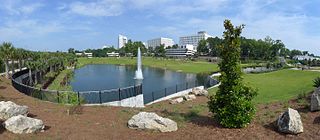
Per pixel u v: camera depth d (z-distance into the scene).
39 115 16.03
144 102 32.22
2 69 59.88
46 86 50.44
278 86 37.88
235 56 13.96
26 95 25.89
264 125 14.15
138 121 13.78
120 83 62.34
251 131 13.28
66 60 108.31
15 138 11.56
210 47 188.25
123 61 165.00
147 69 109.06
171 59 174.62
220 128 13.85
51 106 19.78
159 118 13.75
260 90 34.28
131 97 27.94
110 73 89.31
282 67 100.38
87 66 131.25
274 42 143.88
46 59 69.19
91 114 17.00
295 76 55.16
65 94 23.92
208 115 17.89
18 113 14.24
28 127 12.31
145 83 61.66
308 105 16.53
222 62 14.22
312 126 13.34
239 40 14.02
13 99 22.20
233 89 13.60
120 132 13.30
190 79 67.25
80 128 13.71
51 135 12.38
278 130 13.16
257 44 143.38
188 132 13.35
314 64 115.50
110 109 19.30
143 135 12.91
